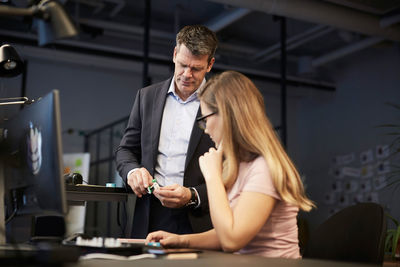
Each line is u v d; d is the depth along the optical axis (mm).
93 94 7094
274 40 7371
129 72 7414
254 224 1143
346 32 6398
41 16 1159
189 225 1882
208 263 878
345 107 7750
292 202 1181
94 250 1005
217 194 1203
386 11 5121
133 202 2730
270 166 1200
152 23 6863
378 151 7008
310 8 4852
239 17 5602
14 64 1812
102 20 6336
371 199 7000
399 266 3086
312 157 8297
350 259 1223
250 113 1274
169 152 2016
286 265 867
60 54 6387
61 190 955
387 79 7027
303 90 8141
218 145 1362
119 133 7168
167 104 2098
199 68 1964
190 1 6078
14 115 1221
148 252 1043
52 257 770
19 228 1298
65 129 6797
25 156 1114
